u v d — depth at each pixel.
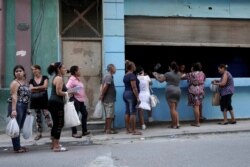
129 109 10.84
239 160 7.56
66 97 8.89
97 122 11.80
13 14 11.67
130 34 12.57
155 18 12.78
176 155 8.08
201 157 7.86
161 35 12.81
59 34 11.91
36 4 11.82
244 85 13.02
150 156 8.03
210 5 13.22
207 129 11.20
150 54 13.41
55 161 7.82
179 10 12.95
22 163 7.75
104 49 11.99
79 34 12.11
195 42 13.10
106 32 12.00
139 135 10.62
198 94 11.76
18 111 8.86
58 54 11.88
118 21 12.09
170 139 10.34
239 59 14.13
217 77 13.81
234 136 10.53
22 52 11.67
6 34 11.63
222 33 13.36
